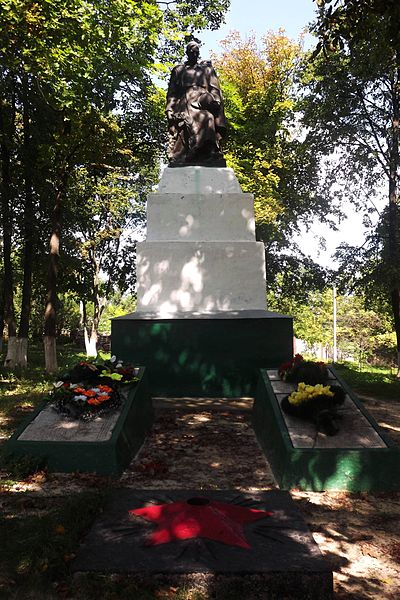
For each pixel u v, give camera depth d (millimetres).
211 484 6168
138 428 7797
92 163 20953
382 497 5883
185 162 12953
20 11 12047
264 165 26500
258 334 10953
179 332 10914
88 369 7598
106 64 15188
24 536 4375
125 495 5156
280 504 4934
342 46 9141
